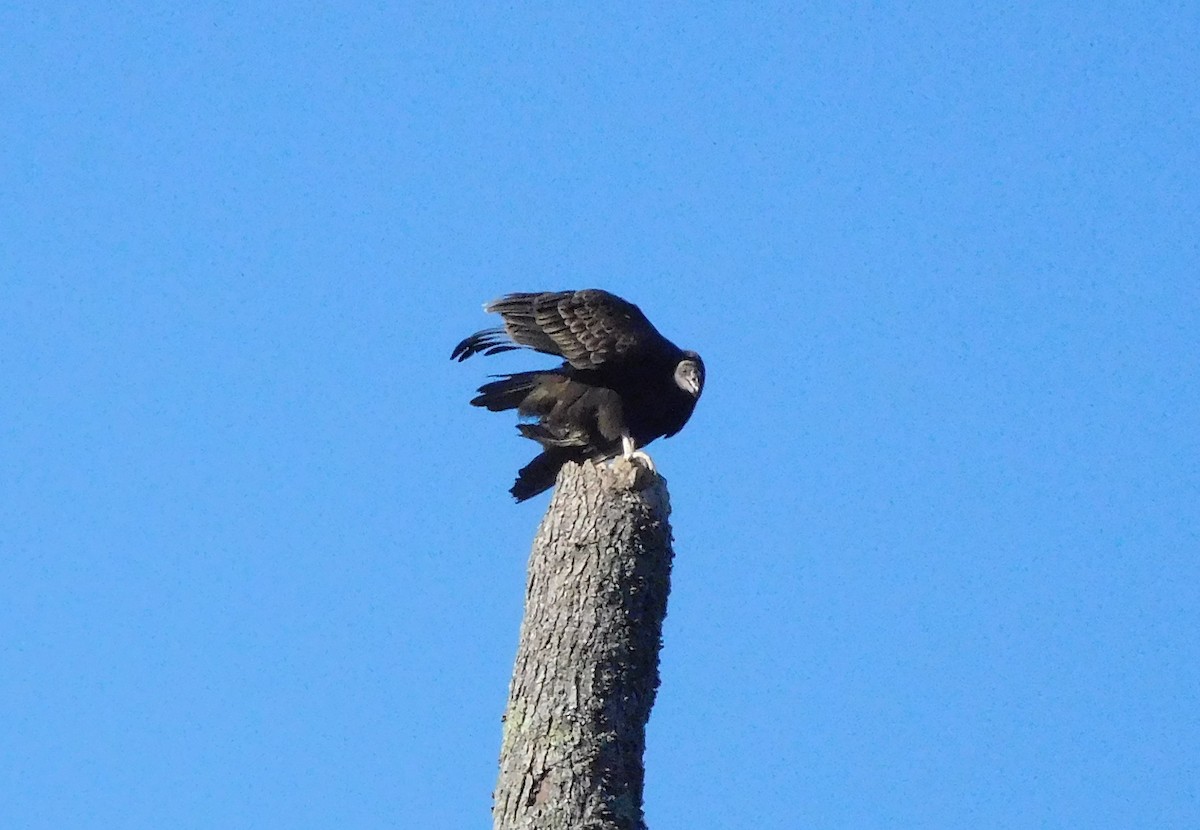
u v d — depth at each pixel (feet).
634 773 33.81
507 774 33.58
